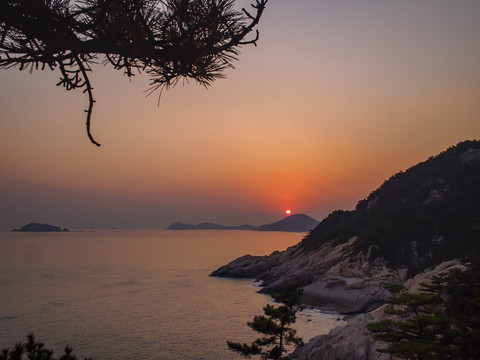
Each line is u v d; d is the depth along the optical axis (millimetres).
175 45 3498
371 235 74250
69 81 3418
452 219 71188
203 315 59719
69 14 3205
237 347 33875
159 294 78438
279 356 33250
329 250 85625
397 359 26625
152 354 41594
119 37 3260
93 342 45906
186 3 3395
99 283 93938
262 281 96750
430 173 91500
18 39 3211
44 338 47594
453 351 20484
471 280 26109
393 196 90562
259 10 3535
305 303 64625
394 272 65438
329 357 31328
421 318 22188
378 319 34719
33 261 152625
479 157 86875
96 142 3510
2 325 53688
